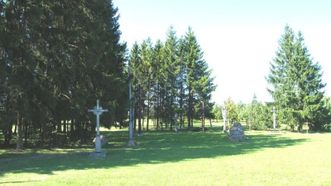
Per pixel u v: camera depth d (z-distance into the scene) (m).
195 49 79.50
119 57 40.75
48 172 19.05
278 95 75.56
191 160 24.23
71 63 31.52
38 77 29.17
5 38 25.95
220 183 15.45
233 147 35.12
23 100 27.86
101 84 36.88
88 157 26.39
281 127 80.50
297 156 26.11
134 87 63.75
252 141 43.34
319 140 43.28
